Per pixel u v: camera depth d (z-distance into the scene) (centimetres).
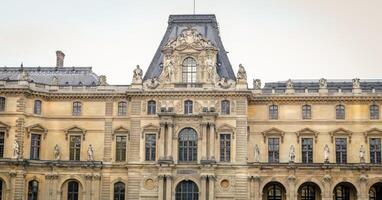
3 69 12006
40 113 11019
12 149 10506
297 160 10856
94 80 11788
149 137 10675
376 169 10162
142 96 10762
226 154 10456
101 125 11031
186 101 10700
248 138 10981
